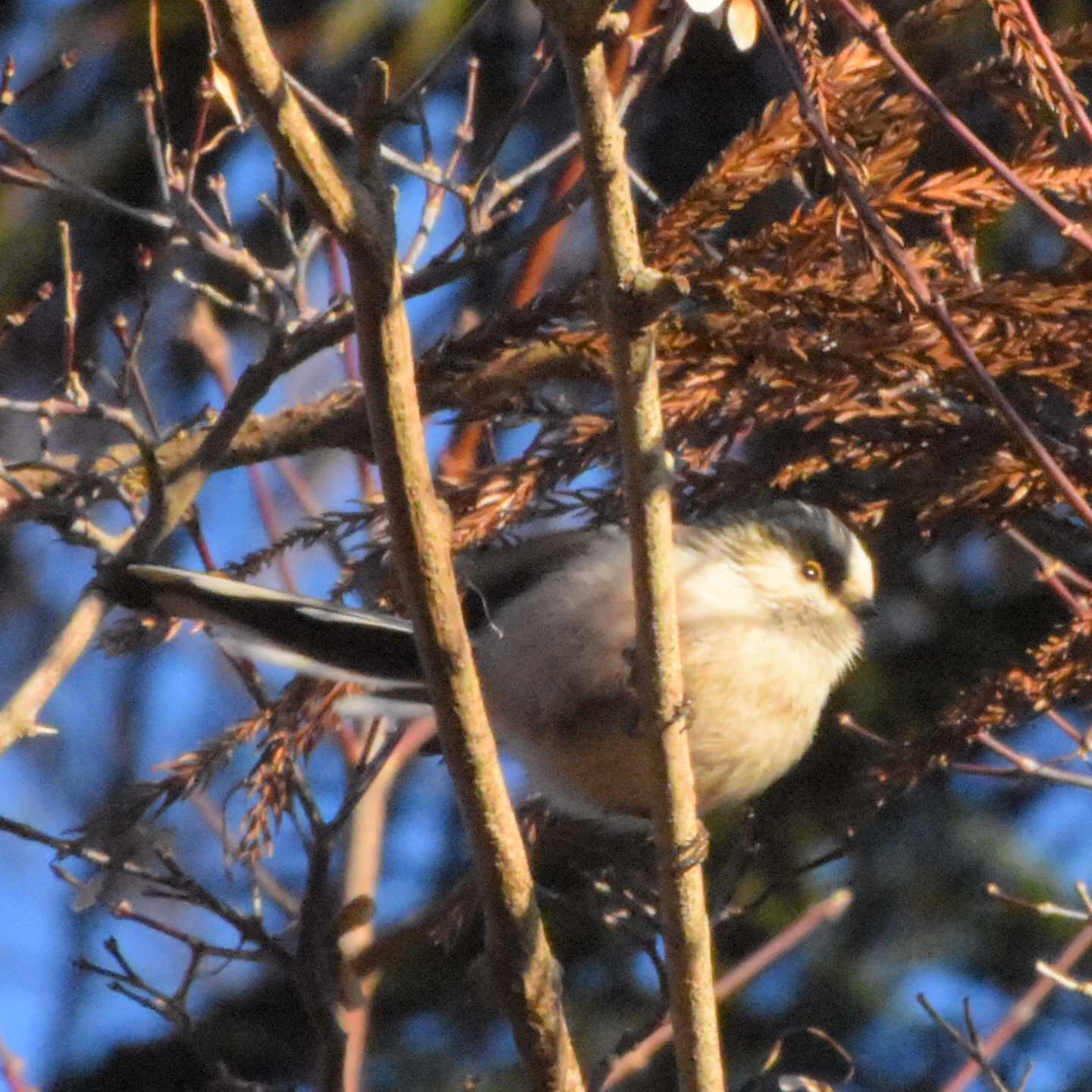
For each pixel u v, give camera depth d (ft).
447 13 32.78
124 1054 37.52
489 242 25.38
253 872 21.83
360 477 24.80
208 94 20.92
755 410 19.67
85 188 20.44
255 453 24.02
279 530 30.71
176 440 24.11
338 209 13.88
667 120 35.04
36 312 35.94
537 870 27.68
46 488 23.53
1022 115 20.18
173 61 34.42
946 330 16.60
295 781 21.86
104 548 21.27
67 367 20.57
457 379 21.39
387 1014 35.09
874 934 34.73
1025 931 34.71
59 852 20.72
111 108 35.12
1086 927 25.67
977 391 18.62
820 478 24.84
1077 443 21.02
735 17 16.38
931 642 33.94
